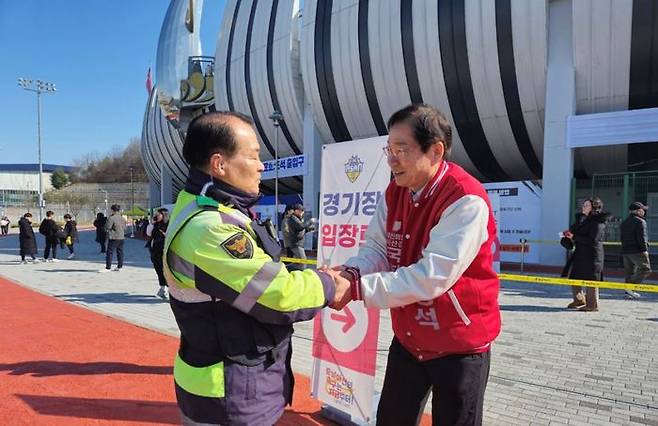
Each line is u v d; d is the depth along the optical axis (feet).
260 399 5.12
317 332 11.20
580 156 54.80
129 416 11.39
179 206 5.29
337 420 10.97
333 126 67.41
